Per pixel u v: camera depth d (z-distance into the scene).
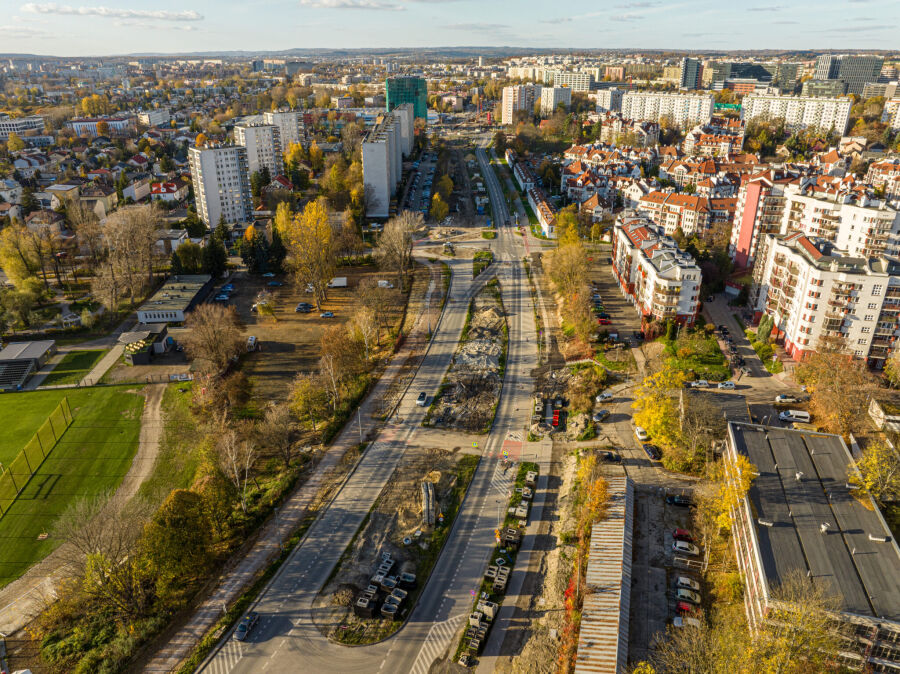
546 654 93.06
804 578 89.25
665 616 98.56
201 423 152.50
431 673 91.38
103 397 169.12
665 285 182.88
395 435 148.50
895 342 163.38
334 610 102.19
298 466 137.50
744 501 105.44
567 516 121.00
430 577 108.81
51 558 115.56
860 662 84.50
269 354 191.25
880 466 111.88
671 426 139.12
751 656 82.44
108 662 92.50
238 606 102.19
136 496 130.25
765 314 187.50
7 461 142.12
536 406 158.50
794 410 151.25
